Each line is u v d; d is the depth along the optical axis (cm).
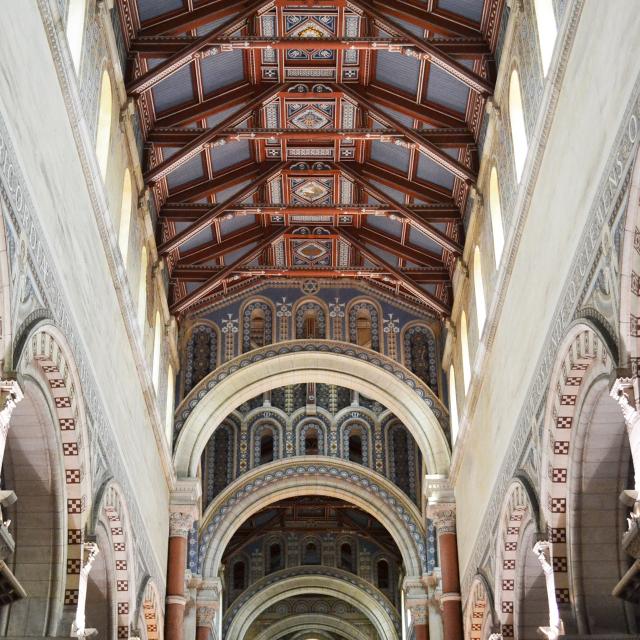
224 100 2730
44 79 1614
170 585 3017
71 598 1861
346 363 3338
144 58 2441
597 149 1583
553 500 1950
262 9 2480
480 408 2702
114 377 2228
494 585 2486
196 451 3212
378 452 3816
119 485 2231
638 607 1903
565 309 1784
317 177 3038
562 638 1828
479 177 2661
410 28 2531
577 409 1836
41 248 1588
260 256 3347
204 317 3403
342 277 3372
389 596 4588
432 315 3406
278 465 3794
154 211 2889
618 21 1473
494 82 2431
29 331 1516
